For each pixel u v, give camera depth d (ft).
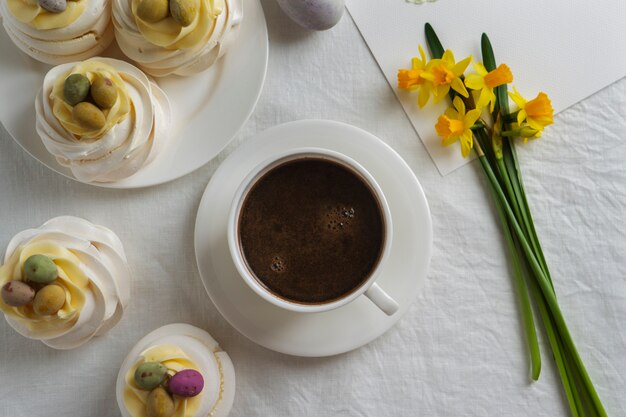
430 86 1.66
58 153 1.57
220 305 1.61
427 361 1.70
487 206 1.71
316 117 1.72
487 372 1.70
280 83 1.72
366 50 1.71
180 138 1.64
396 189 1.61
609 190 1.71
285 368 1.70
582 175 1.71
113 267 1.64
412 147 1.71
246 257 1.57
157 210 1.71
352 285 1.56
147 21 1.50
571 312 1.71
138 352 1.62
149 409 1.51
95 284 1.57
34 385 1.70
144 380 1.51
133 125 1.56
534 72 1.71
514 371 1.70
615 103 1.71
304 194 1.58
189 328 1.66
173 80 1.65
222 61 1.64
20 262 1.52
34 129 1.61
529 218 1.69
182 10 1.49
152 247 1.71
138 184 1.62
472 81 1.64
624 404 1.69
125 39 1.58
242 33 1.63
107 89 1.49
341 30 1.71
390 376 1.70
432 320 1.71
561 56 1.70
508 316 1.70
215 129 1.63
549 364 1.70
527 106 1.65
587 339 1.71
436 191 1.71
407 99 1.71
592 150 1.71
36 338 1.58
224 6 1.57
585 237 1.71
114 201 1.71
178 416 1.54
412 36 1.71
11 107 1.61
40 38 1.55
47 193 1.70
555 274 1.71
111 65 1.58
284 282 1.57
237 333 1.70
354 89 1.72
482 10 1.70
